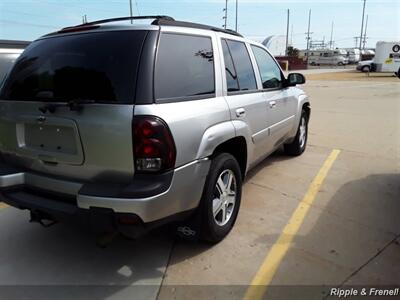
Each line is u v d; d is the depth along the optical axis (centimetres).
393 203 428
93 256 324
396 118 1053
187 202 280
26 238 356
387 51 3516
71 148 271
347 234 356
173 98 271
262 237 351
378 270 298
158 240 348
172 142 255
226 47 361
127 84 253
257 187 481
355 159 614
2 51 537
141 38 266
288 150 627
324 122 997
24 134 301
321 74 3962
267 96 439
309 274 294
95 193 249
